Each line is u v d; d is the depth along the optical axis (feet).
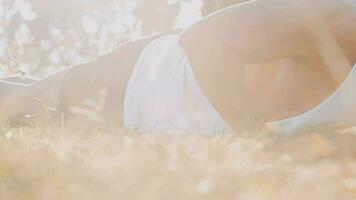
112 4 27.40
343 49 10.78
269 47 10.68
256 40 10.60
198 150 7.47
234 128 10.76
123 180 5.45
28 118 13.70
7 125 12.75
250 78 11.69
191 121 12.14
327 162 7.54
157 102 12.60
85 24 27.50
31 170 5.93
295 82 11.46
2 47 26.09
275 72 11.53
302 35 10.62
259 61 10.96
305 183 5.57
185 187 5.18
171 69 12.62
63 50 27.27
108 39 27.50
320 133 10.44
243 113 10.70
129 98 12.96
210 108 11.98
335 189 5.53
